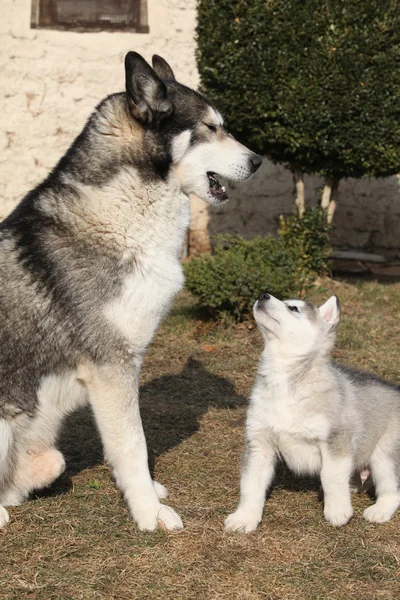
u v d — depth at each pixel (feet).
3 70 32.27
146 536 12.50
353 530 12.88
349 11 26.30
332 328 13.43
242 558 11.84
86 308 13.06
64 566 11.49
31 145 32.96
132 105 13.43
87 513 13.35
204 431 17.53
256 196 35.78
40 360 13.14
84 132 14.01
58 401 13.55
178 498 14.17
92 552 11.91
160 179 13.62
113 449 13.17
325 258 31.99
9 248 13.33
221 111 27.45
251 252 25.72
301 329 12.94
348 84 26.43
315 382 12.92
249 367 21.84
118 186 13.41
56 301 13.08
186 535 12.57
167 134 13.70
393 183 37.47
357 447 13.37
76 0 32.24
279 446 13.34
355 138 26.91
